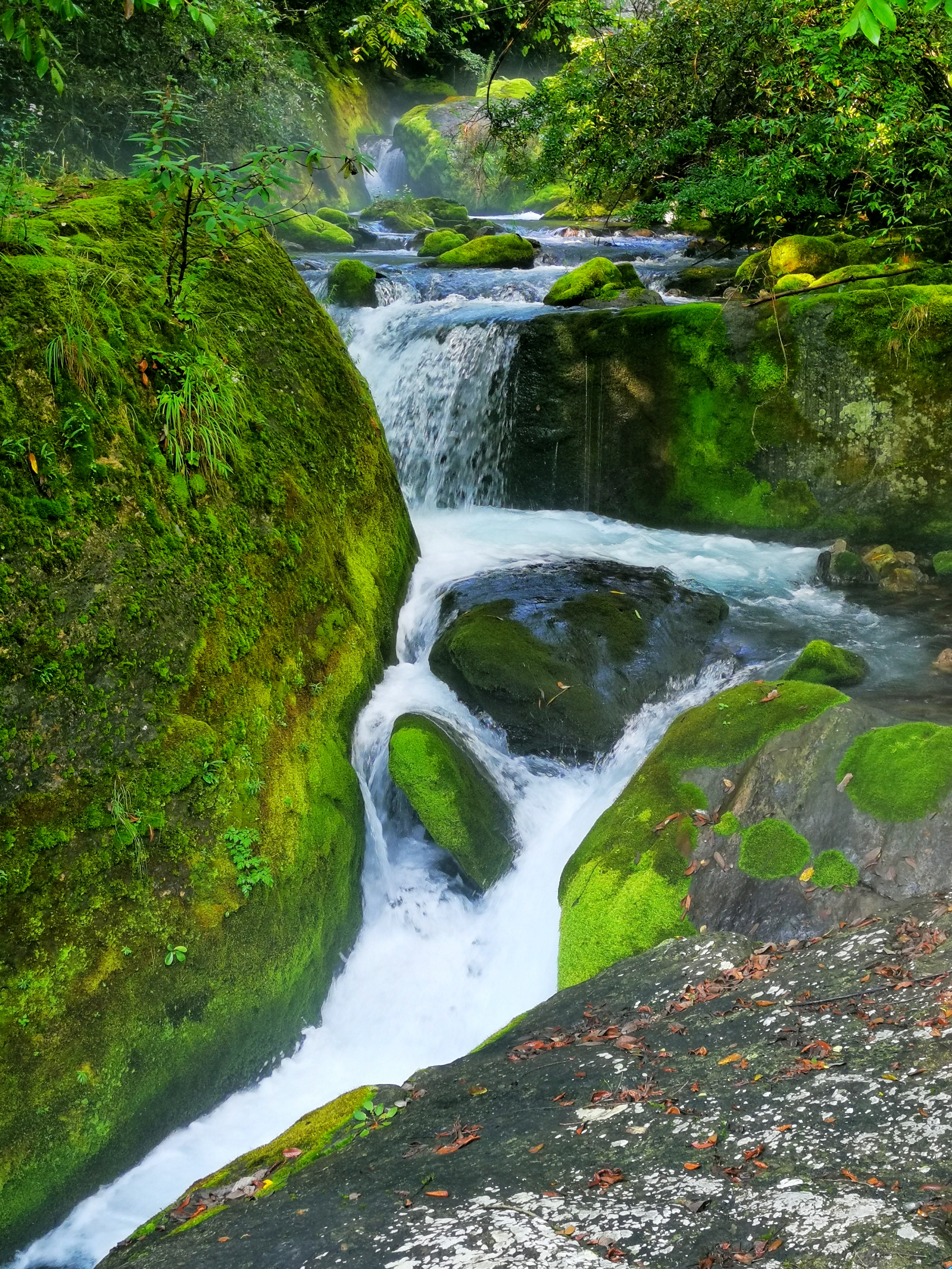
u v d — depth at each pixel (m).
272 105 17.42
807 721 5.00
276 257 6.39
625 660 6.52
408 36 11.59
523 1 12.09
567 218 19.72
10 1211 3.66
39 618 3.95
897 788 4.51
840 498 8.45
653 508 9.08
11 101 13.47
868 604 7.59
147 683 4.32
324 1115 3.81
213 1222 3.19
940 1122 2.51
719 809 4.91
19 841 3.86
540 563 7.90
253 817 4.62
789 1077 2.99
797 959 3.83
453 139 23.61
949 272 8.84
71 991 3.90
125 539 4.31
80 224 5.08
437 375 9.60
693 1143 2.77
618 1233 2.37
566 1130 3.06
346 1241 2.66
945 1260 2.00
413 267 13.49
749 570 8.17
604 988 4.14
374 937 5.36
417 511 9.60
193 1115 4.27
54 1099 3.80
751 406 8.56
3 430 3.92
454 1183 2.87
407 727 5.58
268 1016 4.52
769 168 9.99
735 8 11.18
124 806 4.14
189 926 4.26
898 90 8.63
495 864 5.48
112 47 14.76
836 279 9.15
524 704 6.07
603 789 5.80
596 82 12.15
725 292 10.99
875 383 8.14
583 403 9.09
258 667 4.95
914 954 3.54
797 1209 2.30
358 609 6.08
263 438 5.48
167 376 4.79
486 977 5.27
